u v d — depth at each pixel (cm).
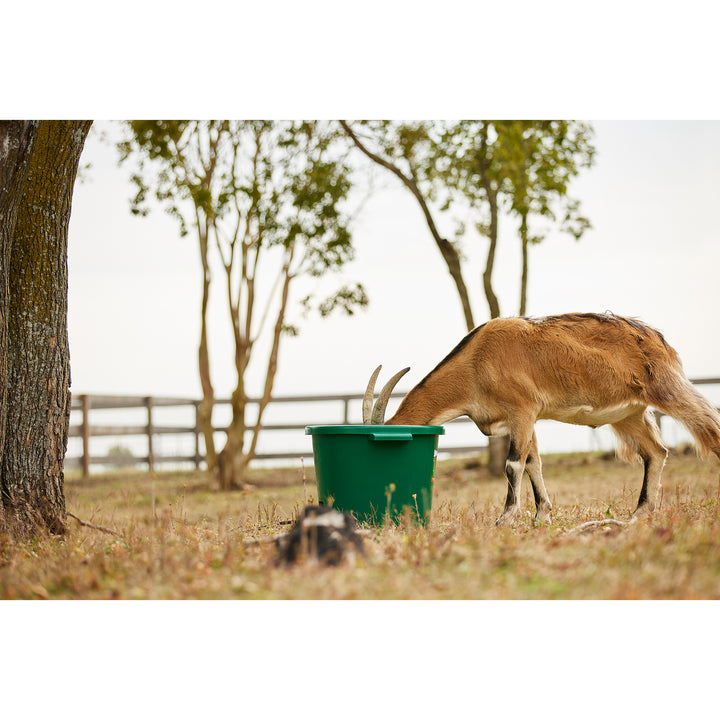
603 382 766
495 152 1498
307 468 1734
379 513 696
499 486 1344
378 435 688
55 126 734
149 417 1817
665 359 782
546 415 780
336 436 704
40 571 530
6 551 623
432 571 473
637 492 1008
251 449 1596
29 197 732
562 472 1486
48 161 735
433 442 726
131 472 1819
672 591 415
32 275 734
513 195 1527
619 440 819
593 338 775
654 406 776
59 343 752
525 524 707
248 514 912
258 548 566
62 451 755
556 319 783
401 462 702
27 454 729
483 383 765
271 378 1625
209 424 1577
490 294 1612
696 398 775
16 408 726
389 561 504
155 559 518
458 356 780
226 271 1599
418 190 1628
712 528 550
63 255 756
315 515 513
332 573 465
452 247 1650
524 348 764
